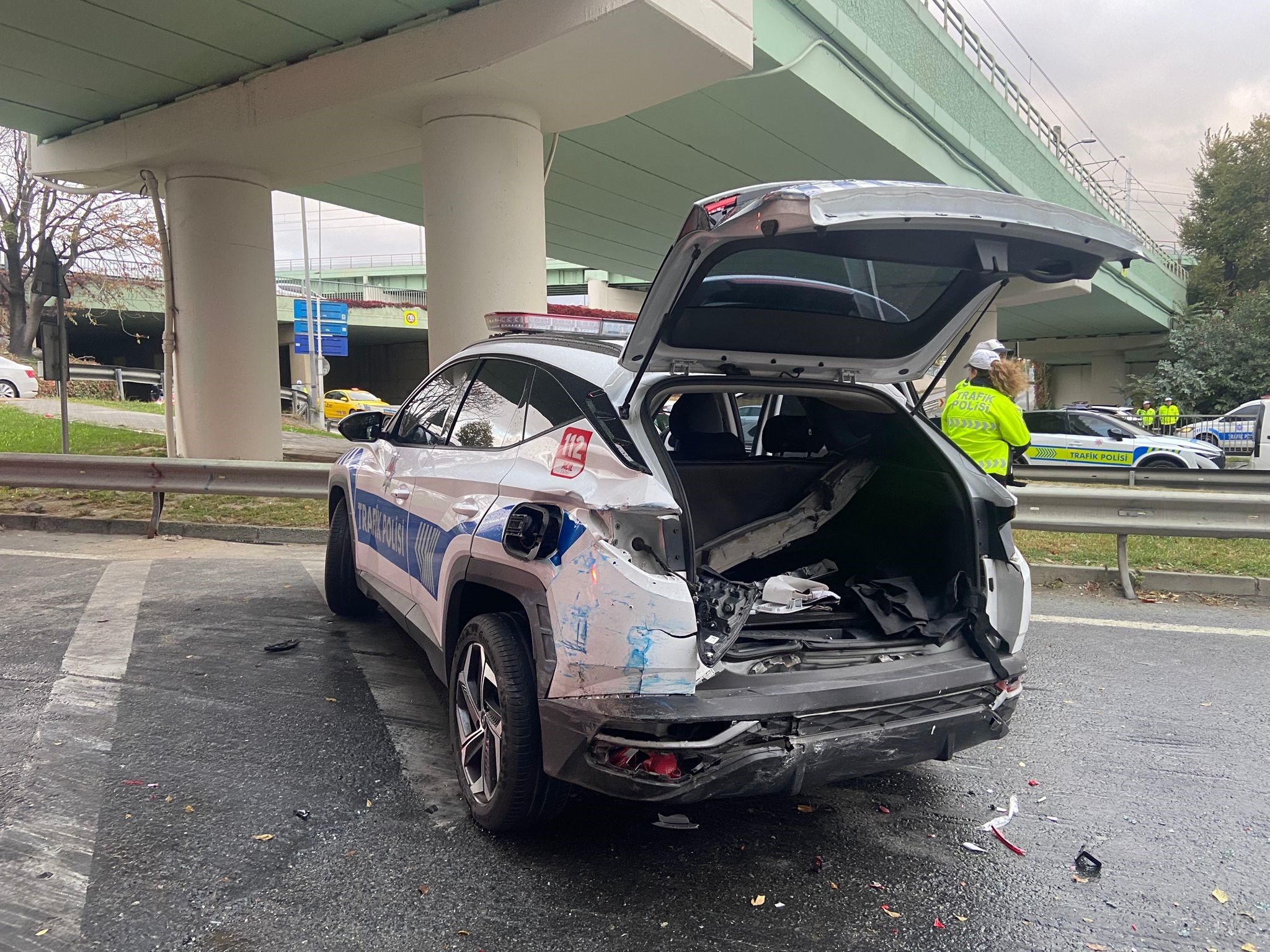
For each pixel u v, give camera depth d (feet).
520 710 9.66
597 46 26.99
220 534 28.81
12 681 15.07
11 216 92.68
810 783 9.00
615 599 8.54
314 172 40.37
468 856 9.95
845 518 12.59
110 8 28.32
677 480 8.91
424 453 13.82
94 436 47.29
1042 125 76.07
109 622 18.66
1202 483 40.81
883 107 48.52
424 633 13.10
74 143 40.14
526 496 9.92
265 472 28.07
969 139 59.26
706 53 27.45
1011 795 11.70
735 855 10.12
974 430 19.69
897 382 11.48
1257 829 10.77
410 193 57.36
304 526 28.76
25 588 21.50
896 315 10.43
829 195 7.46
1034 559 24.58
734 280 8.82
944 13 56.24
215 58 32.27
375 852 9.98
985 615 10.28
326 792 11.38
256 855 9.88
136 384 103.96
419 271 184.14
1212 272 153.07
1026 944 8.55
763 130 46.83
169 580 22.65
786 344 10.07
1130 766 12.53
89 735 12.92
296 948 8.29
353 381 211.61
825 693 8.89
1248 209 151.64
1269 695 15.21
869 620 10.55
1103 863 10.01
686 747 8.38
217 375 39.40
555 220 67.92
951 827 10.84
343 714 13.93
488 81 29.32
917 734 9.42
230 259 39.11
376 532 15.60
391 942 8.41
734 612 9.01
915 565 11.37
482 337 31.45
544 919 8.82
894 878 9.67
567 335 12.57
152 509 29.32
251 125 33.86
